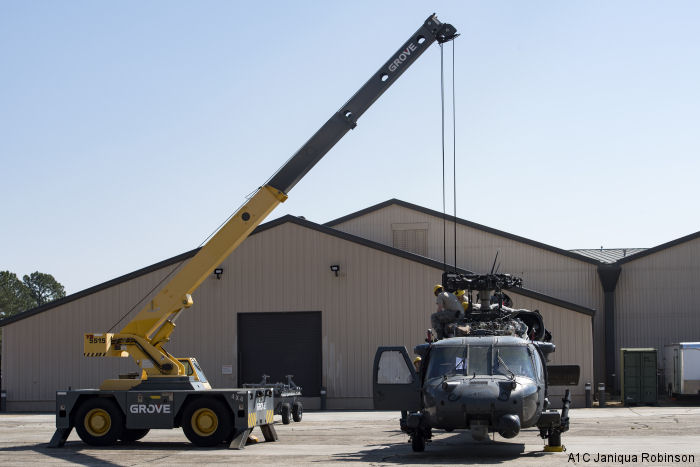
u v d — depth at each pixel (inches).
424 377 642.2
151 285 1472.7
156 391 748.6
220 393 733.9
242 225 833.5
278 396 1018.7
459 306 743.7
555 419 611.8
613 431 846.5
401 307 1412.4
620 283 1635.1
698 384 1359.5
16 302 4552.2
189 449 719.1
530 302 1380.4
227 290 1465.3
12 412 1476.4
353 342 1419.8
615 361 1610.5
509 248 1701.5
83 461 639.1
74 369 1487.5
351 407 1409.9
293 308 1443.2
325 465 588.1
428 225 1752.0
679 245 1622.8
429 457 624.4
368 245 1430.9
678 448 670.5
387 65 854.5
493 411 576.7
